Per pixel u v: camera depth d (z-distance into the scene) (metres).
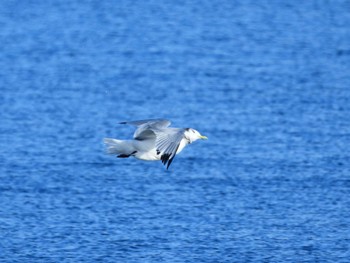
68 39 57.88
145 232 23.84
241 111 38.47
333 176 29.06
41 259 22.09
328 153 31.86
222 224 24.59
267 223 24.83
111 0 73.38
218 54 52.72
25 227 24.22
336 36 60.41
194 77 46.00
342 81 45.66
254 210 25.84
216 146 32.69
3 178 28.30
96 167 29.84
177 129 14.86
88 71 47.91
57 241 23.25
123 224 24.47
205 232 23.97
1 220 24.70
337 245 23.39
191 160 30.77
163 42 56.94
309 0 75.38
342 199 26.89
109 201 26.33
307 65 49.91
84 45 56.03
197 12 69.06
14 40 56.94
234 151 32.00
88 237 23.50
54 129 34.97
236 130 35.16
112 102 40.41
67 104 39.72
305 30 62.34
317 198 26.92
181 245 23.05
